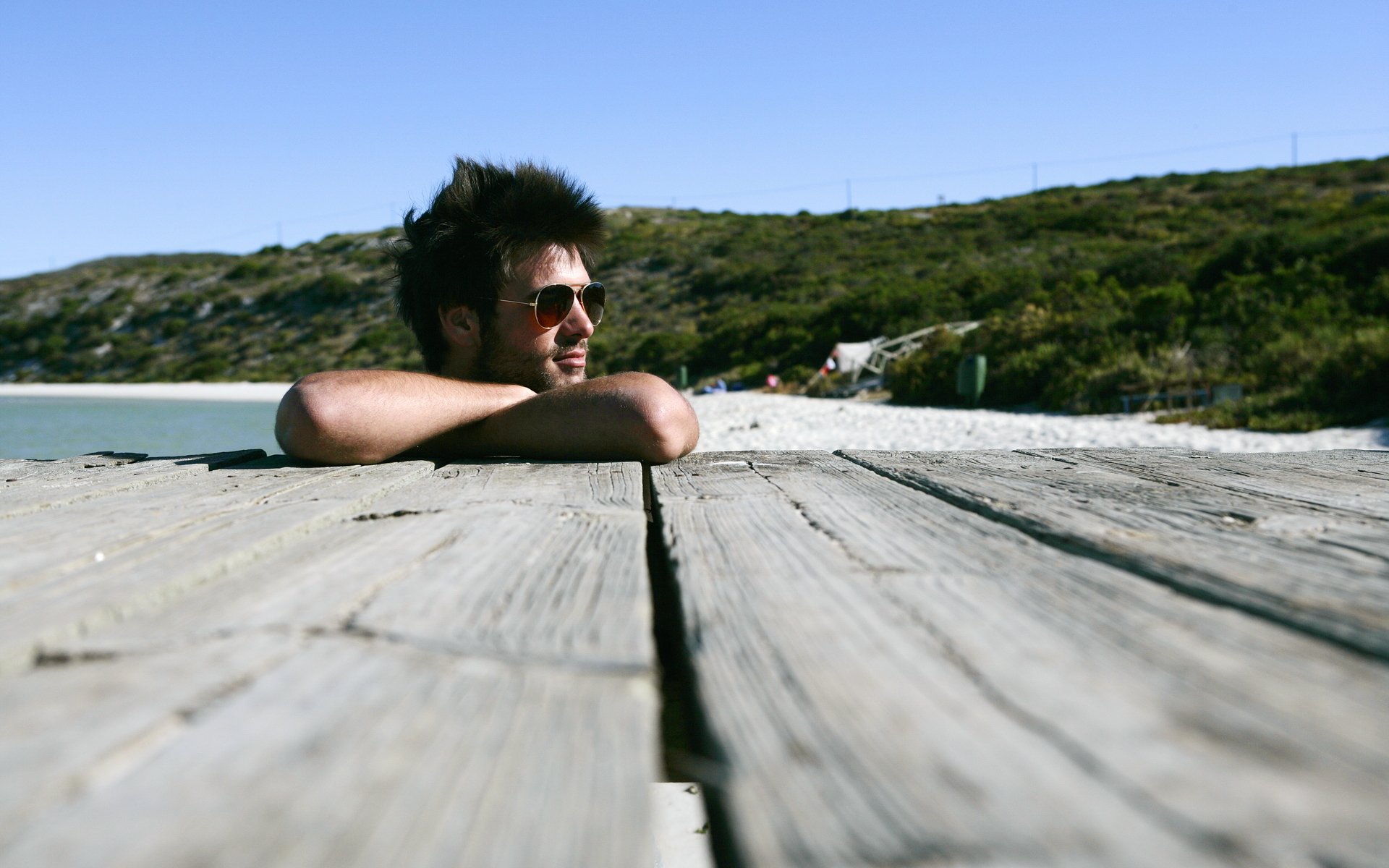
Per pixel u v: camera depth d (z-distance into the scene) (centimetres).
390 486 190
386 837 49
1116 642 81
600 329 3972
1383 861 46
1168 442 980
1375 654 76
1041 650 79
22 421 1495
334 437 228
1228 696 68
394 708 66
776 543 127
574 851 48
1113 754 58
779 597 98
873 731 62
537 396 255
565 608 92
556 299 291
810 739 61
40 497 172
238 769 57
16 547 121
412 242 303
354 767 57
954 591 100
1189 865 46
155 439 1134
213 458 265
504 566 112
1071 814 51
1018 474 205
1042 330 1784
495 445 260
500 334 295
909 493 179
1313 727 62
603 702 67
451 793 54
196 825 50
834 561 115
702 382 2945
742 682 72
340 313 4672
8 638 78
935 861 46
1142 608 92
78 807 52
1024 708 66
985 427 1220
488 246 285
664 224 5925
